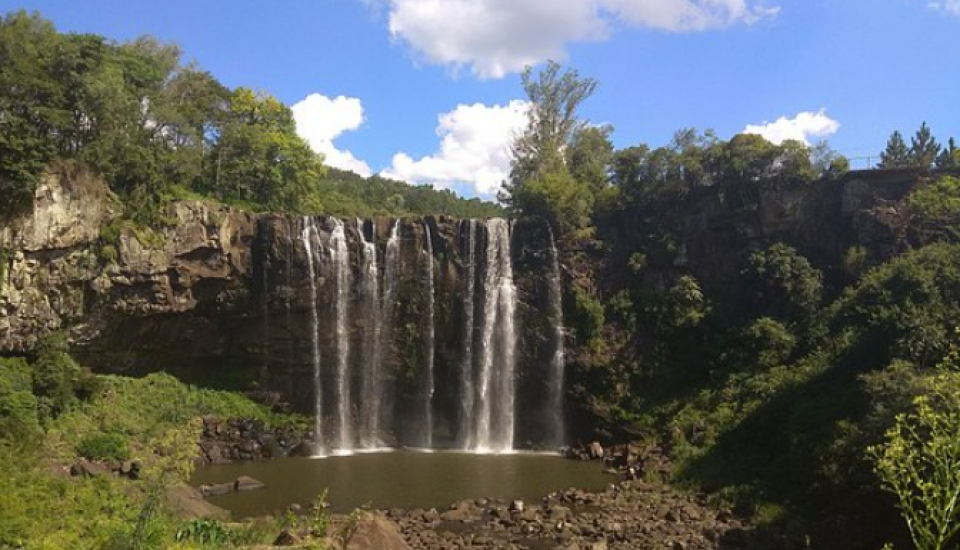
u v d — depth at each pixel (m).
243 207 48.72
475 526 24.05
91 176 36.44
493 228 45.91
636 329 44.38
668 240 46.44
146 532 15.80
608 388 42.62
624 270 47.00
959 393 11.60
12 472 21.27
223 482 30.92
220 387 42.28
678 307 43.94
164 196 39.88
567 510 25.62
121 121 39.19
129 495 21.53
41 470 22.67
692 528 23.45
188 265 40.09
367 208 70.75
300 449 39.53
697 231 46.41
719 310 44.09
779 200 44.50
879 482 19.89
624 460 35.50
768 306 42.88
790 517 23.45
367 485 30.66
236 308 41.62
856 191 42.56
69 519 18.16
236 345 42.41
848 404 27.88
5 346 33.41
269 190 54.78
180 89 52.88
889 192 41.88
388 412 43.97
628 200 48.19
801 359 37.22
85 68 38.03
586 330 44.06
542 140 59.22
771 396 34.66
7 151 32.31
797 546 21.16
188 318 40.81
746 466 29.55
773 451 29.91
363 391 43.91
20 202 32.81
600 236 48.16
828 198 43.88
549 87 59.47
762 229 44.78
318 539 18.23
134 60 46.22
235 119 57.03
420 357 44.19
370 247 44.53
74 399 33.47
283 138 56.94
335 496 28.50
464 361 44.47
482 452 40.88
